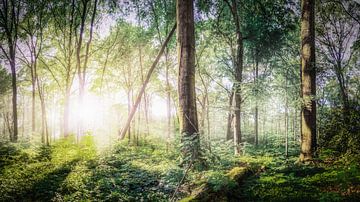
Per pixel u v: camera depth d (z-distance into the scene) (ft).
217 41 72.02
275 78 66.54
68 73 81.61
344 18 56.85
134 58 108.58
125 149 38.81
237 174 24.11
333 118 36.88
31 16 77.25
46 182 25.13
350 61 53.78
